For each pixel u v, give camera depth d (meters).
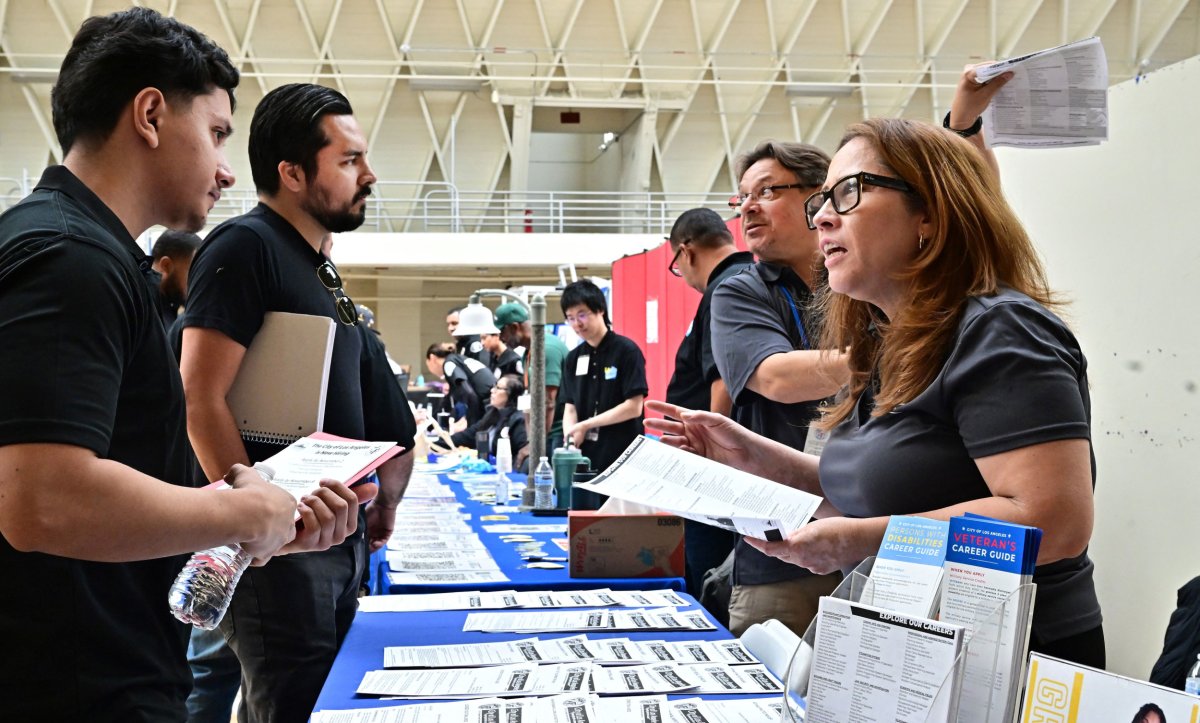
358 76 18.50
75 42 1.14
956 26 19.05
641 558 2.27
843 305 1.44
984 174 1.25
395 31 18.83
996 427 1.09
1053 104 1.50
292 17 18.09
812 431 1.92
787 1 18.78
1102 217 2.95
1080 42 1.46
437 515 3.40
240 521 1.07
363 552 2.11
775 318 2.14
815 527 1.18
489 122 19.94
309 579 1.86
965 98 1.52
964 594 0.85
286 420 1.89
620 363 4.53
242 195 19.11
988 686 0.81
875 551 1.17
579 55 19.42
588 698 1.36
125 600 1.08
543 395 3.54
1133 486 2.86
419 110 19.52
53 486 0.91
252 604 1.83
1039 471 1.06
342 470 1.34
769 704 1.34
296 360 1.89
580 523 2.26
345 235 16.95
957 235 1.20
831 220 1.28
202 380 1.83
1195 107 2.60
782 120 20.48
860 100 20.20
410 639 1.72
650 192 20.48
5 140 18.36
